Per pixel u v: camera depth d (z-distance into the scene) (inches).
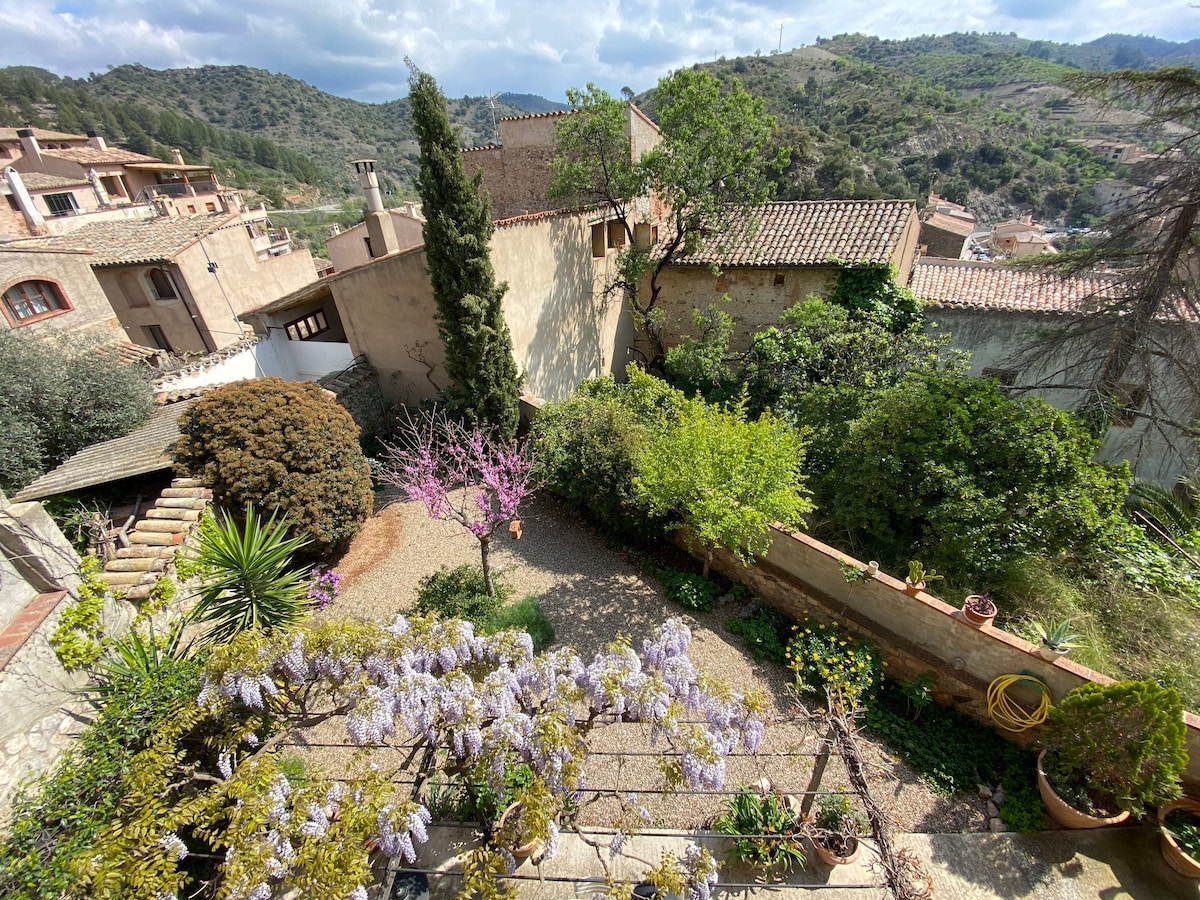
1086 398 365.1
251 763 147.6
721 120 473.4
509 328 436.5
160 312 624.1
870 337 410.3
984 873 182.5
